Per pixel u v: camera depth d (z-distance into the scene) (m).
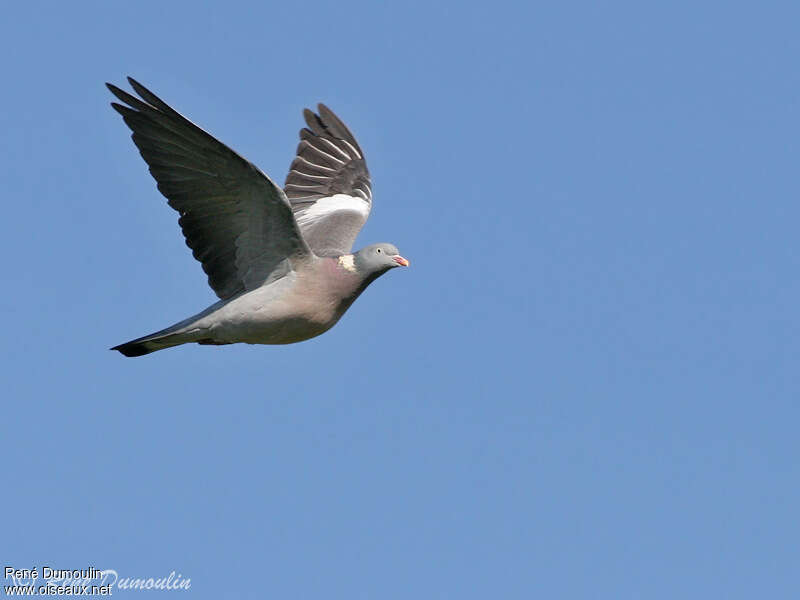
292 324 13.77
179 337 13.86
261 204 12.91
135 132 12.52
